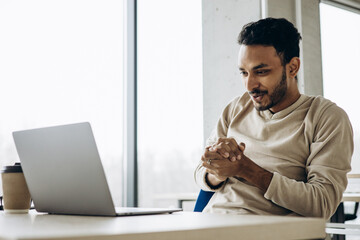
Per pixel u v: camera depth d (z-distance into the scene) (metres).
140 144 3.67
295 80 1.49
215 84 3.18
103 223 0.78
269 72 1.37
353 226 2.22
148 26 3.71
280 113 1.47
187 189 3.49
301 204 1.22
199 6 3.44
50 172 1.04
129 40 3.72
